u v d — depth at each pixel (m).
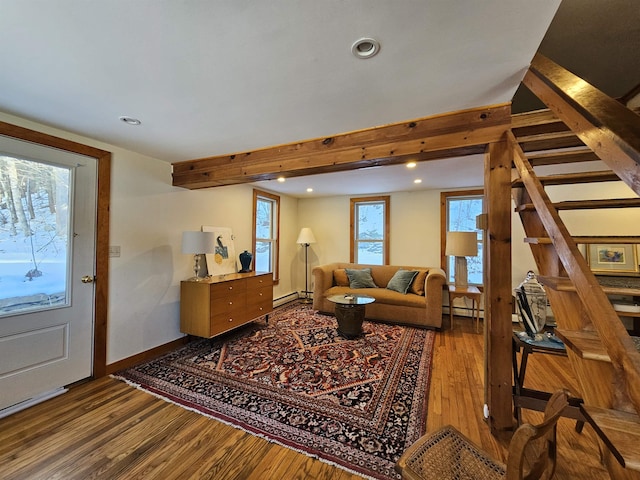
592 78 2.16
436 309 3.88
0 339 1.98
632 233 3.56
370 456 1.60
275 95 1.73
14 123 2.03
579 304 1.22
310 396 2.20
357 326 3.52
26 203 2.12
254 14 1.10
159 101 1.81
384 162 2.28
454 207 4.91
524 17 1.12
